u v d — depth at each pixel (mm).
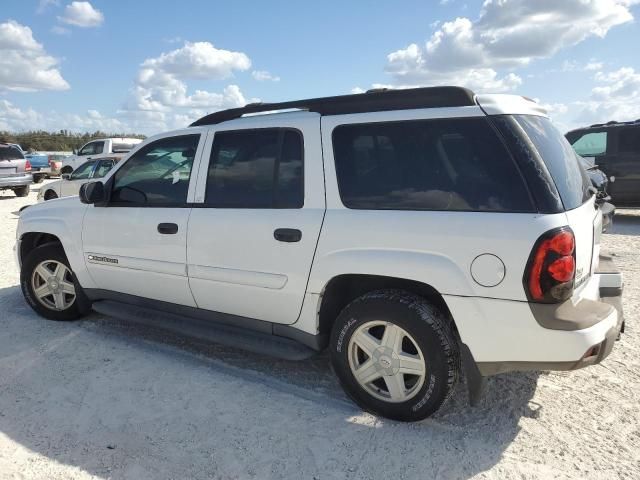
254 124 3574
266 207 3420
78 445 2895
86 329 4672
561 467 2670
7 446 2887
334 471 2662
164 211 3889
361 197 3086
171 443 2906
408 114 3008
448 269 2758
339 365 3215
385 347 3027
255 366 3908
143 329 4676
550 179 2680
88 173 12734
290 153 3381
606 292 3219
